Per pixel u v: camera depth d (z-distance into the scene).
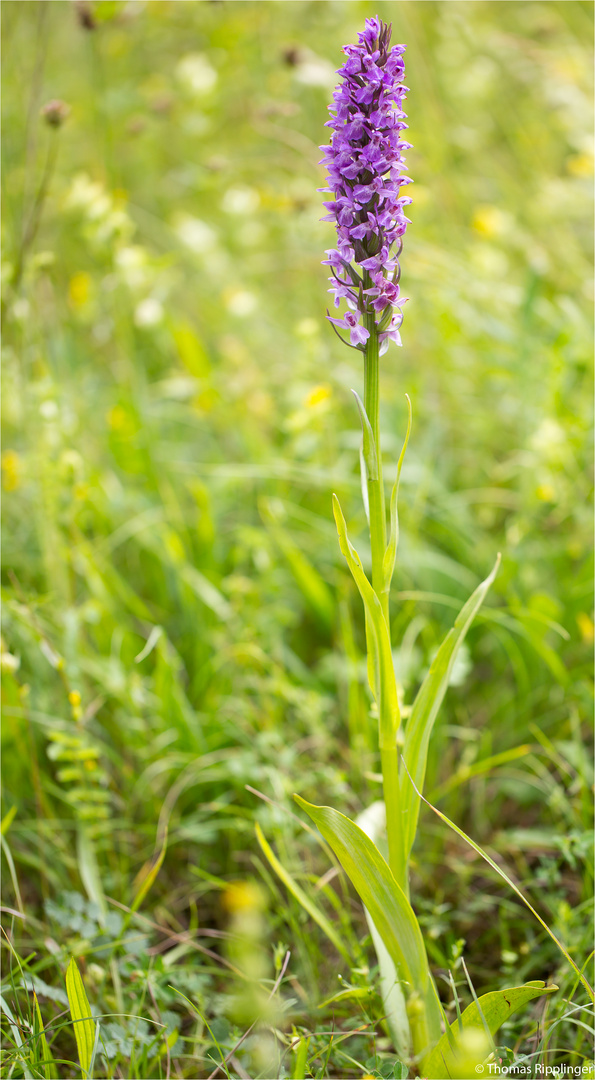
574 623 3.03
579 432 3.21
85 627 3.00
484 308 3.90
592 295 3.79
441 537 3.51
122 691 2.72
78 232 4.44
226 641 3.07
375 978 2.09
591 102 4.24
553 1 5.21
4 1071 1.74
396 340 1.55
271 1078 1.85
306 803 1.56
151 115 4.50
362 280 1.53
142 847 2.64
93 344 4.51
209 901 2.54
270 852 1.89
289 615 3.15
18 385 2.98
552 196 4.04
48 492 2.81
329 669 3.09
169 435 4.26
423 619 2.94
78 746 2.32
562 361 3.25
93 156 4.90
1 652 2.42
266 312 4.48
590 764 2.71
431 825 2.61
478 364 3.97
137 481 3.83
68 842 2.63
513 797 2.80
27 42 4.62
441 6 4.55
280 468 3.28
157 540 3.39
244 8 4.54
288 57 3.94
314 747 2.91
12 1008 2.04
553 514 3.48
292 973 2.26
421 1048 1.76
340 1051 1.81
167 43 5.00
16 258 2.95
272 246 4.73
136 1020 1.88
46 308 3.69
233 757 2.59
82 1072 1.71
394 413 3.80
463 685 3.15
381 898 1.66
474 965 2.27
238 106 5.00
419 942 1.69
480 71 4.57
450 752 2.88
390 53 1.44
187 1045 2.07
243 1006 1.93
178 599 3.32
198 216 5.09
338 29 4.41
